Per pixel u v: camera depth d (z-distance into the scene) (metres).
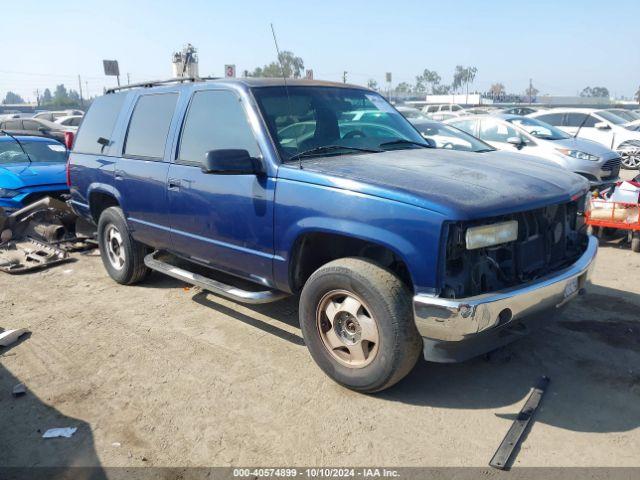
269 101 3.96
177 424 3.20
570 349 3.95
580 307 4.71
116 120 5.37
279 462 2.86
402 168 3.47
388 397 3.42
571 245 3.90
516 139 8.83
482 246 2.98
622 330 4.24
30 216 7.17
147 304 5.10
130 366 3.90
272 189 3.62
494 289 3.16
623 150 15.32
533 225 3.40
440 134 7.84
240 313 4.81
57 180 7.71
